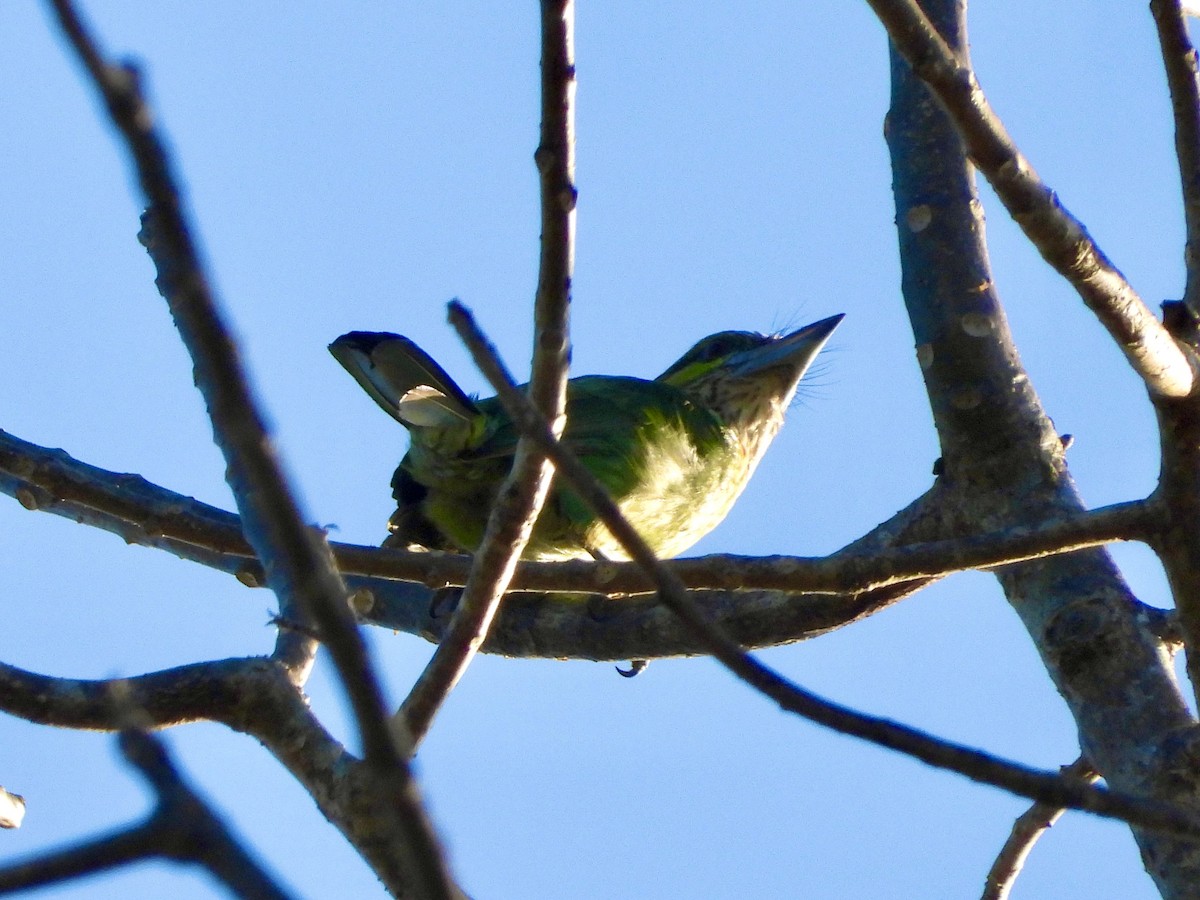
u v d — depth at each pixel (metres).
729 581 7.43
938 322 9.22
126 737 3.15
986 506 9.04
